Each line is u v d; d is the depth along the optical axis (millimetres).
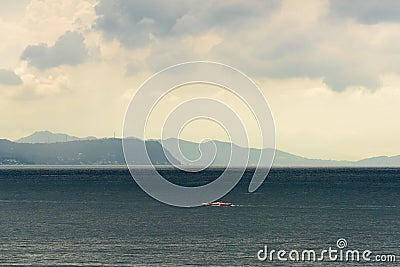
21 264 190500
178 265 189250
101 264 190500
